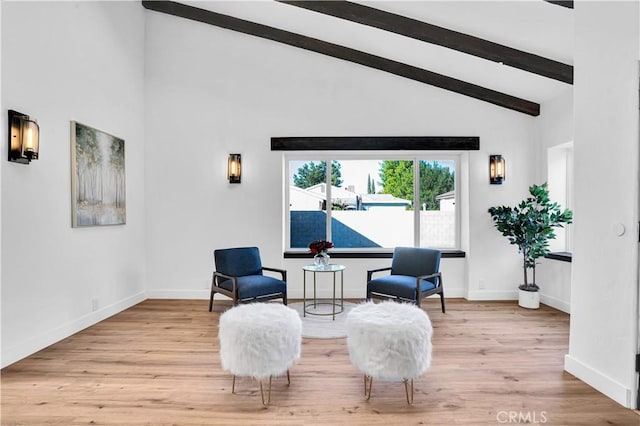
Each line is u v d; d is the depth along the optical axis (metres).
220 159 4.96
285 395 2.37
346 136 4.93
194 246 4.96
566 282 4.34
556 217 4.18
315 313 4.25
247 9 4.44
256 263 4.49
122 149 4.37
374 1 3.46
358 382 2.55
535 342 3.32
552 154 4.64
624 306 2.22
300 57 4.93
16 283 2.90
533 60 3.69
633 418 2.10
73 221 3.52
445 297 5.06
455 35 3.62
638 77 2.13
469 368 2.77
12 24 2.85
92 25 3.84
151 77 4.95
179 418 2.11
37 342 3.10
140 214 4.84
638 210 2.14
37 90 3.10
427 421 2.08
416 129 4.92
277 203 4.95
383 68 4.72
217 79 4.94
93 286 3.86
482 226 4.94
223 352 2.38
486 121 4.91
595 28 2.44
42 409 2.20
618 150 2.25
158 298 4.96
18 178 2.91
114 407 2.22
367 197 5.29
